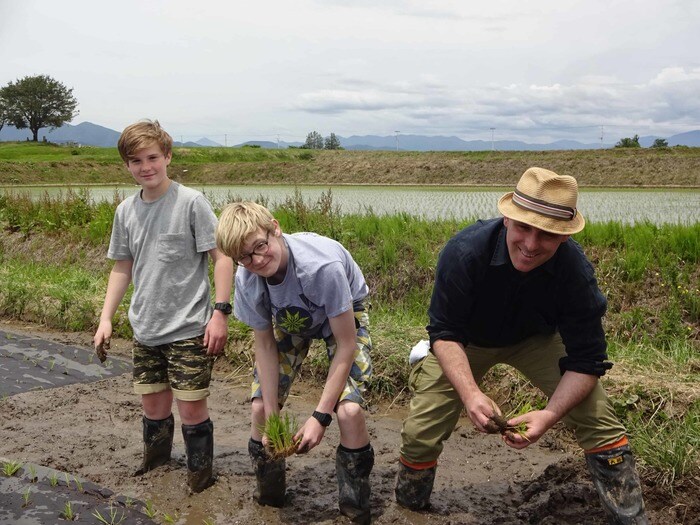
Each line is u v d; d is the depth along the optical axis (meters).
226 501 3.64
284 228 8.72
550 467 3.92
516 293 3.01
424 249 7.44
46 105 104.00
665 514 3.47
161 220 3.64
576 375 2.93
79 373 5.84
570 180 2.64
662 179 26.61
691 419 4.05
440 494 3.77
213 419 4.91
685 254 6.61
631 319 6.00
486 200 17.88
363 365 3.35
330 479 3.92
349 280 3.32
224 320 3.61
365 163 35.16
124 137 3.56
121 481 3.86
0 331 7.12
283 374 3.47
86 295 7.59
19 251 10.57
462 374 2.99
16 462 4.01
